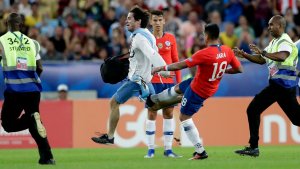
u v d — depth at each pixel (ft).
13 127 103.35
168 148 121.08
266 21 206.28
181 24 201.46
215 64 105.50
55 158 120.98
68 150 143.74
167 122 120.57
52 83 171.73
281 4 209.15
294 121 115.44
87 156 125.70
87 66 172.76
